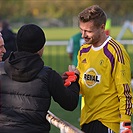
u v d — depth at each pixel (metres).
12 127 6.22
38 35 6.33
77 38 14.91
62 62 30.53
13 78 6.29
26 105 6.24
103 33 7.09
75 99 6.57
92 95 7.15
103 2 86.75
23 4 95.25
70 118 14.38
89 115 7.20
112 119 7.07
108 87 7.03
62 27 86.81
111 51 6.98
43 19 87.31
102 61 7.03
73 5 90.31
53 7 92.56
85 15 6.95
